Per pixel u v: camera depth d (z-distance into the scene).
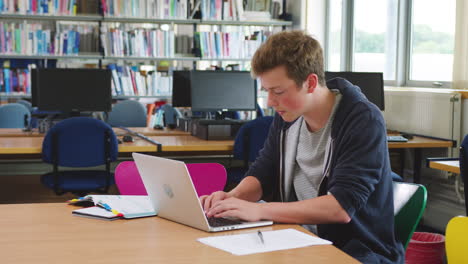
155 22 6.77
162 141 4.39
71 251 1.41
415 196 1.92
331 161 1.83
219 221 1.69
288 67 1.69
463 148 2.91
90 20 6.57
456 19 4.52
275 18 7.09
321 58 1.75
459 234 1.40
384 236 1.82
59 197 4.69
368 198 1.79
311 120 1.89
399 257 1.80
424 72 5.42
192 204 1.61
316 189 1.93
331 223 1.73
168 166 1.62
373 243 1.79
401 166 5.13
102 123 3.97
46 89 4.83
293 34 1.73
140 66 6.95
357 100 1.82
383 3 5.92
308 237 1.55
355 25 6.52
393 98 5.26
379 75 4.93
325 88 1.85
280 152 2.03
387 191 1.82
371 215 1.79
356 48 6.52
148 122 6.67
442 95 4.59
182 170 1.57
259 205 1.72
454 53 4.55
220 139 4.51
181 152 4.79
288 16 7.08
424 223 4.91
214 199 1.87
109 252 1.40
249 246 1.46
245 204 1.71
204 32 6.70
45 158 3.95
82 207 1.95
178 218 1.71
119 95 6.62
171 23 6.86
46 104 4.84
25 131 4.81
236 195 1.98
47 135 3.89
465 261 1.39
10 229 1.63
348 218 1.69
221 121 4.51
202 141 4.43
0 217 1.78
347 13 6.59
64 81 4.86
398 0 5.61
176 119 5.27
